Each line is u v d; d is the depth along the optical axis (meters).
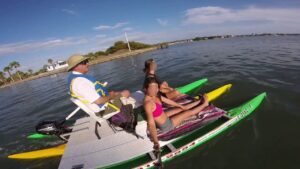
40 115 9.41
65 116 8.33
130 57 37.12
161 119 3.96
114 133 4.61
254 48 17.66
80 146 4.38
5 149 6.21
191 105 4.78
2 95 23.61
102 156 4.01
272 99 5.85
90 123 5.30
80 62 4.46
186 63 14.61
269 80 7.46
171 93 5.58
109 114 4.81
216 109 4.82
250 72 8.95
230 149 4.18
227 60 12.95
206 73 10.28
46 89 19.03
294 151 3.78
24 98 16.45
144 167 3.93
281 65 9.36
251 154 3.93
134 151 4.03
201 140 4.43
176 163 4.08
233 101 6.29
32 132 7.36
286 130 4.41
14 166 5.11
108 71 20.86
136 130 4.26
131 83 12.02
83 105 4.44
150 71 3.81
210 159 4.02
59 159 5.09
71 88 4.43
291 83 6.78
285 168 3.46
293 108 5.19
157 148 3.67
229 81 8.16
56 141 6.12
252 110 5.30
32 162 5.11
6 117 10.75
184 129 4.18
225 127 4.74
